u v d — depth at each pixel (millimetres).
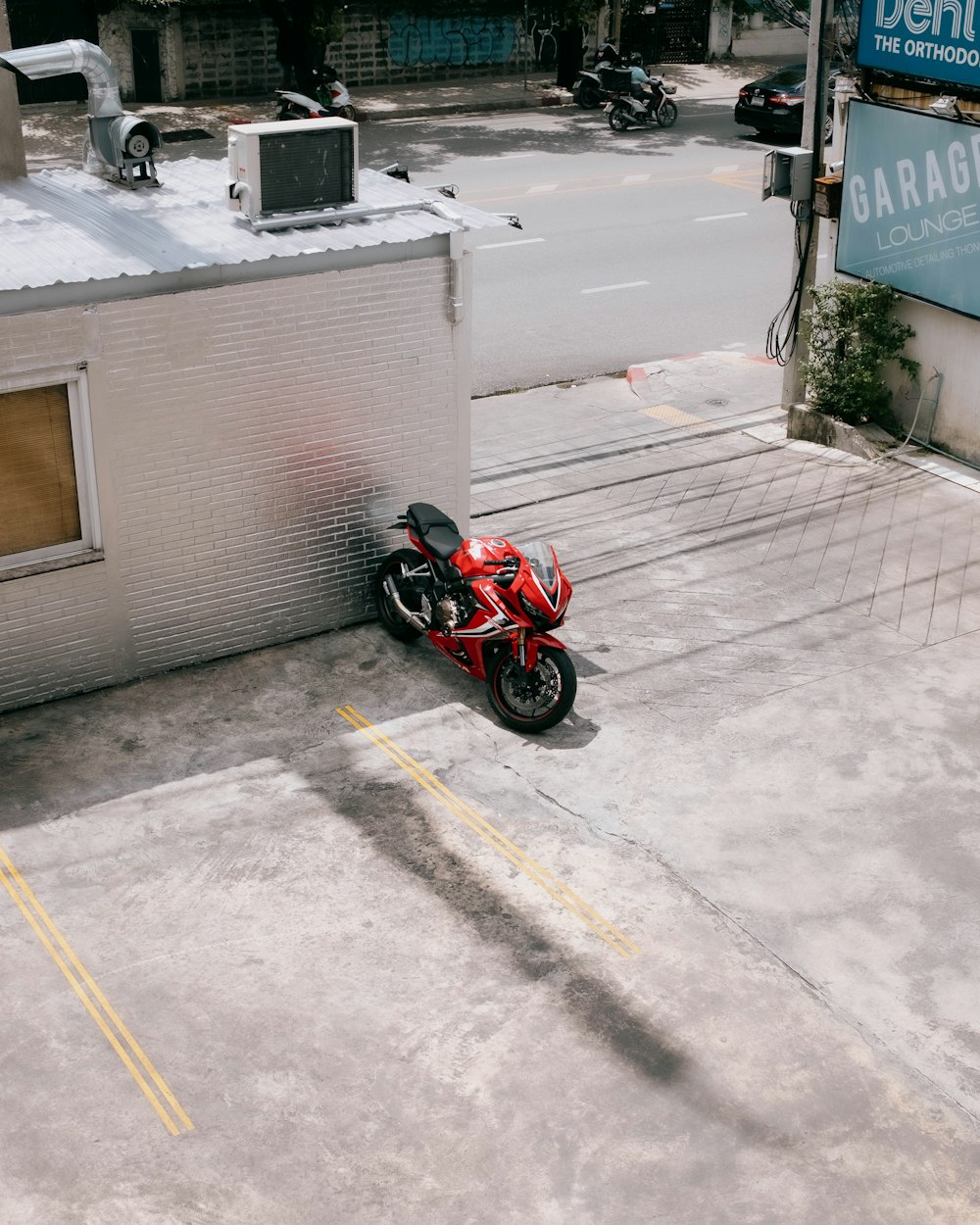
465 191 24016
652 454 13727
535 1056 6445
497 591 8812
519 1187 5785
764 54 37844
